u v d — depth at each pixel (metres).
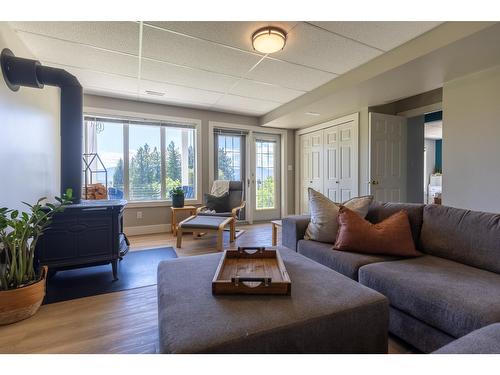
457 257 1.59
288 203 5.52
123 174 4.14
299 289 1.17
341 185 4.36
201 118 4.62
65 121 2.41
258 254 1.59
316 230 2.17
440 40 2.05
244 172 5.19
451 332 1.11
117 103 3.96
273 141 5.48
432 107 3.75
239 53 2.52
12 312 1.59
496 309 1.04
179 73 3.00
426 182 8.09
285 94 3.77
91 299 1.95
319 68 2.86
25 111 2.17
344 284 1.23
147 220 4.24
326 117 4.48
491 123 2.50
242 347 0.84
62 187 2.43
